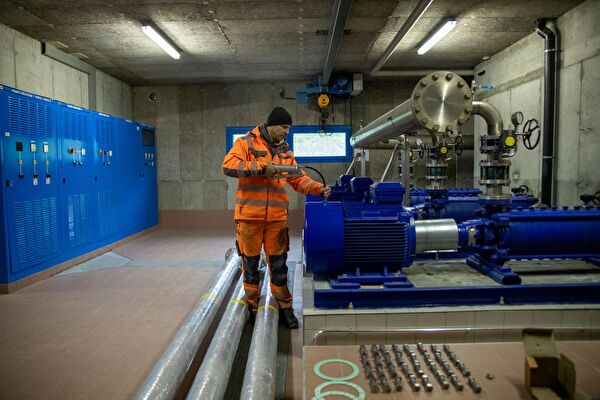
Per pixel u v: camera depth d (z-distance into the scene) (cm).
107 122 707
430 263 385
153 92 945
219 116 944
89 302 431
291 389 259
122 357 305
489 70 774
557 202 576
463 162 916
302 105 933
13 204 476
